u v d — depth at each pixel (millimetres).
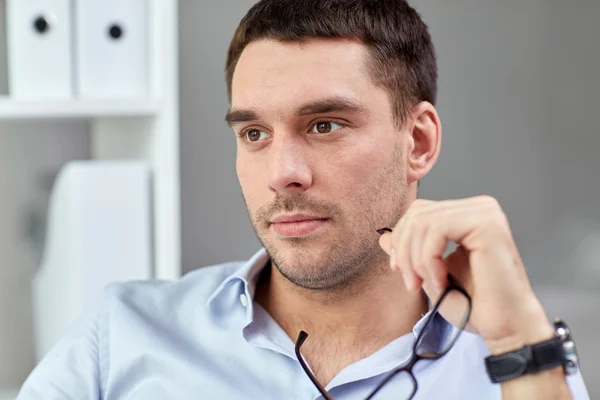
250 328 1215
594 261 2486
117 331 1269
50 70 1634
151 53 1694
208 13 2240
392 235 913
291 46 1088
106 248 1683
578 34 2449
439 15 2387
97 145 2029
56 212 1744
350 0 1122
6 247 1992
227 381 1198
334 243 1078
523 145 2457
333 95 1064
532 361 895
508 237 891
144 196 1702
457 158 2432
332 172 1069
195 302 1296
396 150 1145
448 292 927
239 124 1117
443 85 2406
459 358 1169
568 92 2461
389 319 1178
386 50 1134
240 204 2303
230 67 1234
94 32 1656
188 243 2275
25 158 1997
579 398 1100
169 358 1223
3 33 1883
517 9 2420
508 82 2434
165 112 1664
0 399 1854
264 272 1267
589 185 2482
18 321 2008
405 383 1147
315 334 1184
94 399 1242
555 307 2473
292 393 1175
